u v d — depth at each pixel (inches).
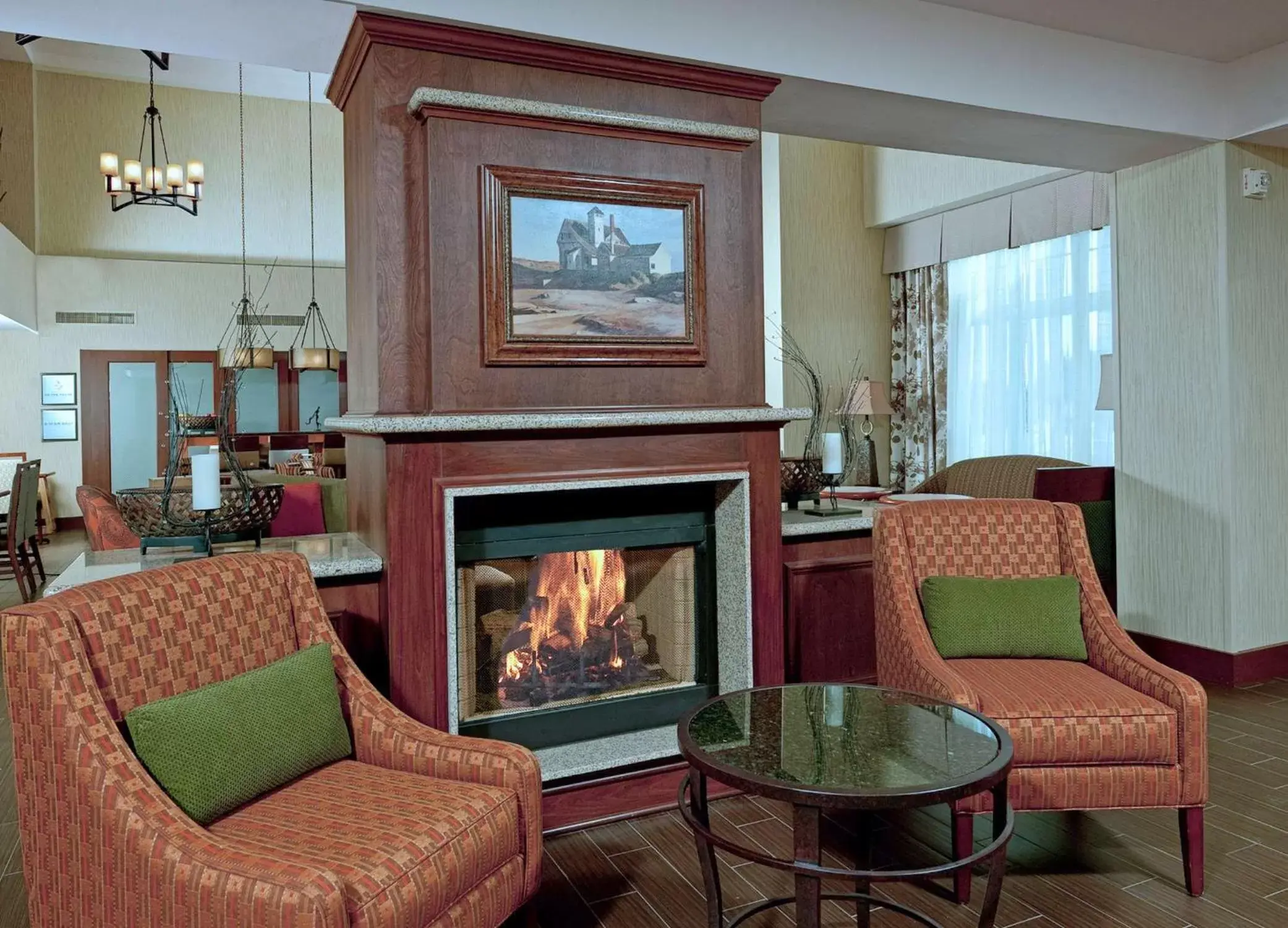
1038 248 272.4
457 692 101.2
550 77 107.2
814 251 307.4
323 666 81.3
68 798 63.7
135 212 400.5
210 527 107.7
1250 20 133.8
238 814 70.1
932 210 293.3
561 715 111.3
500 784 74.4
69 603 68.1
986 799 87.8
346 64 107.4
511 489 101.5
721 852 99.7
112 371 399.2
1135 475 170.4
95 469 399.9
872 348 319.3
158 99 399.2
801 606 131.3
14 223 383.6
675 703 118.5
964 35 128.4
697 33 110.3
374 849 63.2
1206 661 158.9
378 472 101.8
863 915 81.3
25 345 388.8
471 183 101.8
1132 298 169.9
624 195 109.2
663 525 117.6
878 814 109.3
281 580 85.7
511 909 72.4
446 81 102.6
